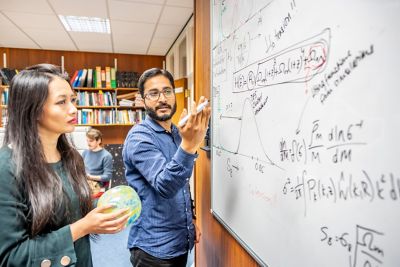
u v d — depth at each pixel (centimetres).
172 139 135
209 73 153
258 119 91
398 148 43
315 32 62
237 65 108
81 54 509
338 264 56
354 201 52
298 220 70
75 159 103
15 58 481
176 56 440
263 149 88
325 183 60
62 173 95
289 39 72
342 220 55
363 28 49
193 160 105
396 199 43
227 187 122
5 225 73
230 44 115
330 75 57
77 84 467
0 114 369
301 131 67
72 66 506
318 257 62
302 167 68
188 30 360
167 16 343
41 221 79
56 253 78
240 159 107
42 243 78
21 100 81
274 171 81
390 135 44
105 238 304
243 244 104
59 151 100
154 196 124
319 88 61
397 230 43
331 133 57
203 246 175
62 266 79
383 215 46
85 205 99
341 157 55
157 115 129
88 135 320
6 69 439
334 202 57
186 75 386
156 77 130
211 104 143
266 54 84
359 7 50
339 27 54
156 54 534
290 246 74
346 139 53
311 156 64
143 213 127
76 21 362
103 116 478
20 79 82
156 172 110
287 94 73
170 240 125
